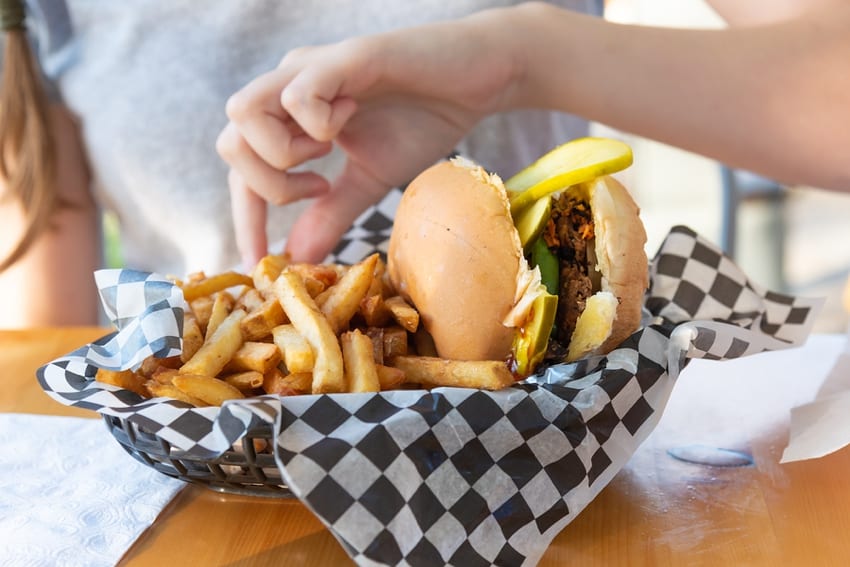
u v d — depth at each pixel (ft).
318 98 4.60
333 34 7.17
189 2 7.14
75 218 7.79
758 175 5.98
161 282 3.67
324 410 2.99
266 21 7.18
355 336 3.52
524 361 3.53
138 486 3.55
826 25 5.71
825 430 3.57
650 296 4.64
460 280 3.60
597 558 3.02
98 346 3.72
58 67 7.46
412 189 4.00
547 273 3.78
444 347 3.71
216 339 3.63
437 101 5.37
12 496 3.48
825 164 5.64
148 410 3.11
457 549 2.89
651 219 15.03
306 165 7.24
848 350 4.15
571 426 3.18
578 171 3.65
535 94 5.70
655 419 3.46
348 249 5.45
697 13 13.80
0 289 7.63
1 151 7.10
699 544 3.08
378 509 2.79
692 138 5.66
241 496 3.49
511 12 5.59
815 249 14.71
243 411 2.88
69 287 7.76
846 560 2.95
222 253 7.34
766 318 4.66
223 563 3.04
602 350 3.68
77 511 3.35
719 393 4.42
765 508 3.32
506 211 3.64
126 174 7.34
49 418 4.25
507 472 3.06
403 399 3.09
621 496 3.44
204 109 7.17
